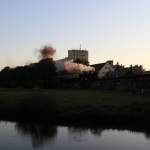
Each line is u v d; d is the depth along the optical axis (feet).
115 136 159.94
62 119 206.59
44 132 174.29
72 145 143.02
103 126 185.57
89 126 187.11
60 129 181.98
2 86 479.82
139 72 474.08
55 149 136.67
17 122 209.15
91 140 152.25
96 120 196.44
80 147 139.44
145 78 358.02
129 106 207.00
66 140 153.17
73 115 204.64
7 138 159.22
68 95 280.31
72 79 441.27
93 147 139.03
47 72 464.24
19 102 239.91
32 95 244.22
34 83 456.04
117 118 190.90
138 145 141.90
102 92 327.47
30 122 208.03
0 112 235.61
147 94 291.38
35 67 480.23
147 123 183.32
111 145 142.31
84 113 203.10
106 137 157.99
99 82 410.93
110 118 192.85
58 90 368.07
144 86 353.31
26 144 146.30
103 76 467.11
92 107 211.61
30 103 225.97
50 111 216.95
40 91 338.75
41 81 455.22
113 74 476.13
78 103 228.22
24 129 183.93
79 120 200.75
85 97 264.31
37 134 168.55
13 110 232.73
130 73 464.65
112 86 392.47
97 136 160.76
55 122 205.46
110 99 245.65
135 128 177.06
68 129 181.06
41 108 220.23
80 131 174.50
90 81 422.00
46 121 210.18
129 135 161.48
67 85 439.22
